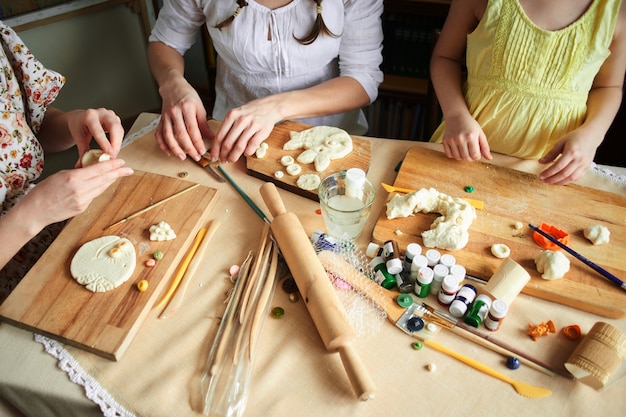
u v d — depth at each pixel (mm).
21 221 938
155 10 2426
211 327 891
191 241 1037
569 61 1238
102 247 980
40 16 2047
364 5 1515
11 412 934
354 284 940
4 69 1148
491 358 844
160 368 829
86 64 2330
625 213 1082
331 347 835
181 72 1577
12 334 873
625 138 2078
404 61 2330
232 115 1263
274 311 909
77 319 865
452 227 1008
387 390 796
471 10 1354
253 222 1093
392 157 1275
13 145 1166
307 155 1208
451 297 904
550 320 895
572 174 1126
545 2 1215
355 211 985
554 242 996
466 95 1439
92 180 974
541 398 787
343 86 1516
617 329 838
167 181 1149
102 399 790
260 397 790
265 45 1487
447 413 768
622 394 793
